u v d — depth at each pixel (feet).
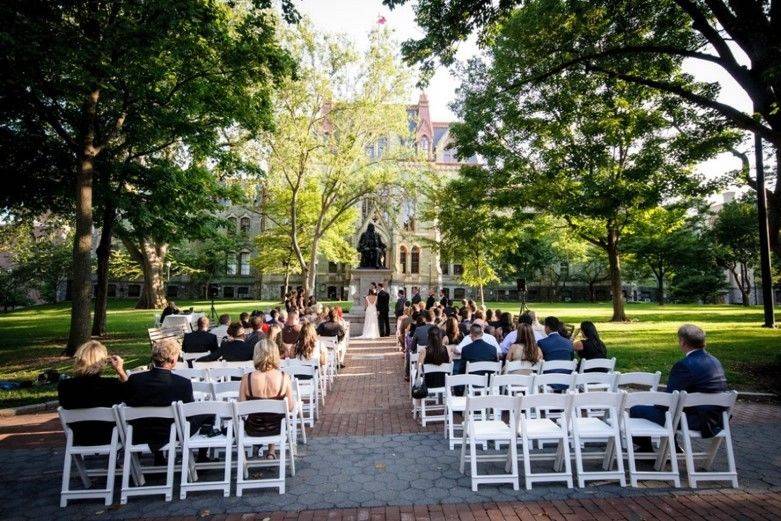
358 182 91.91
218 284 194.80
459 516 14.80
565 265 206.08
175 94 49.16
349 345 57.98
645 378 19.70
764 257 64.23
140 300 111.04
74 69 38.27
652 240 133.18
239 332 29.58
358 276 74.08
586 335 26.78
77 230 46.50
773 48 26.11
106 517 15.20
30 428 25.90
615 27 38.75
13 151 50.96
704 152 42.11
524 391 24.07
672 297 188.34
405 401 30.71
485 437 17.37
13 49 34.17
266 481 16.72
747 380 33.65
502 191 74.54
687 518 14.53
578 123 67.77
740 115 31.48
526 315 30.96
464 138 72.54
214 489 16.62
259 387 17.85
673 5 36.35
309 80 79.05
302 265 91.30
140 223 59.11
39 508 16.02
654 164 55.21
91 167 46.96
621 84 44.14
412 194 93.20
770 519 14.39
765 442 21.84
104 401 17.39
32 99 43.80
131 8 39.11
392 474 18.43
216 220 68.44
